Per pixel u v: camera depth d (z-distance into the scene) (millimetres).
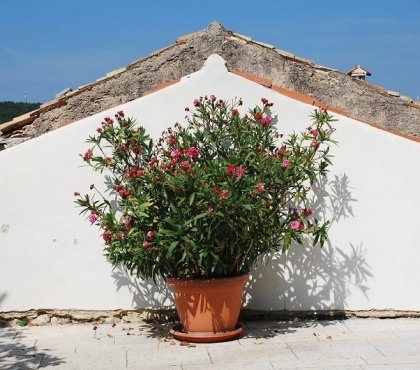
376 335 5547
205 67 5926
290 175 5434
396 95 8172
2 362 5098
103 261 5918
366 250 5930
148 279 5910
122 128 5660
